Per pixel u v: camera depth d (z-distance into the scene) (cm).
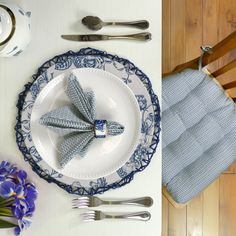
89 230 75
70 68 74
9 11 66
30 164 74
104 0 75
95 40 75
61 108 69
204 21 143
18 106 75
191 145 101
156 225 74
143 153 73
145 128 74
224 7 143
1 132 75
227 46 86
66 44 75
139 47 75
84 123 68
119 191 74
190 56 142
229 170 140
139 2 75
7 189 64
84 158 73
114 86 74
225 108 103
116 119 74
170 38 142
